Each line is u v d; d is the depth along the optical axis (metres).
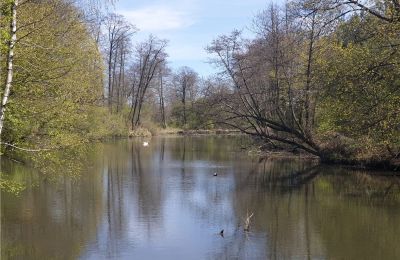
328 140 34.72
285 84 37.84
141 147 50.47
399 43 21.36
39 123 16.92
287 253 13.85
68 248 14.07
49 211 18.59
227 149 48.00
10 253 13.53
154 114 84.31
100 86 23.06
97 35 21.42
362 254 13.73
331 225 16.95
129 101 76.19
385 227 16.55
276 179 27.59
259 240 15.20
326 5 22.55
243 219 17.89
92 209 19.12
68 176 26.67
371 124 21.94
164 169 31.75
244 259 13.31
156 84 82.88
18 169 27.70
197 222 17.41
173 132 80.00
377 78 21.39
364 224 16.97
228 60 40.16
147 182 26.09
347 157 32.66
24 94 15.56
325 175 28.69
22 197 20.97
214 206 20.14
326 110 28.56
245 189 24.19
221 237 15.50
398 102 21.28
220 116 40.78
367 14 22.17
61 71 16.97
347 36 23.81
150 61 75.12
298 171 30.78
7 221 17.02
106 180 26.52
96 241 14.90
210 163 35.44
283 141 36.94
